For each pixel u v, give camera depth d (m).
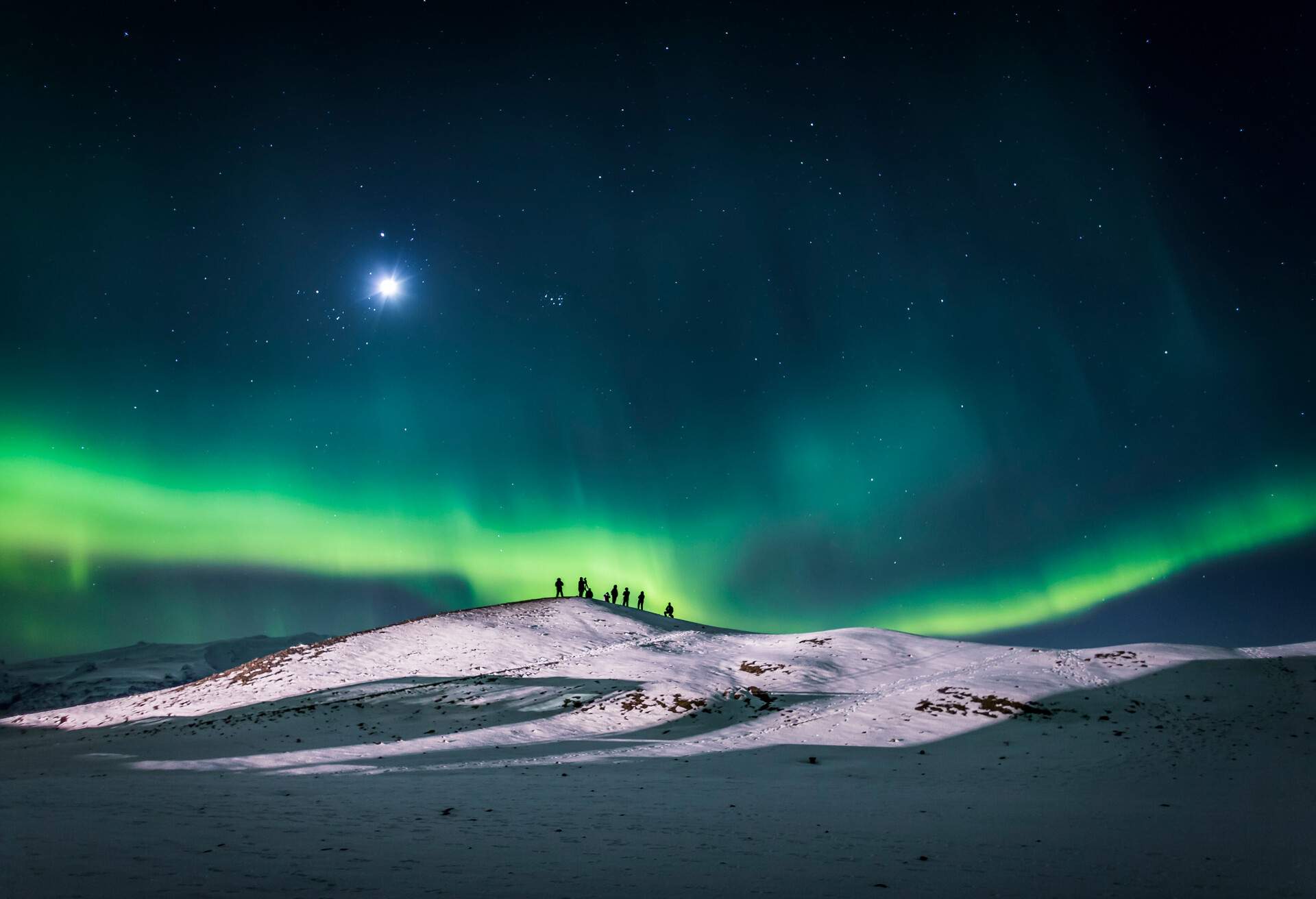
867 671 37.78
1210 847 9.86
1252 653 37.06
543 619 51.31
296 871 6.33
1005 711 28.75
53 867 5.98
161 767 20.41
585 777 17.48
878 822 11.51
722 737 26.66
